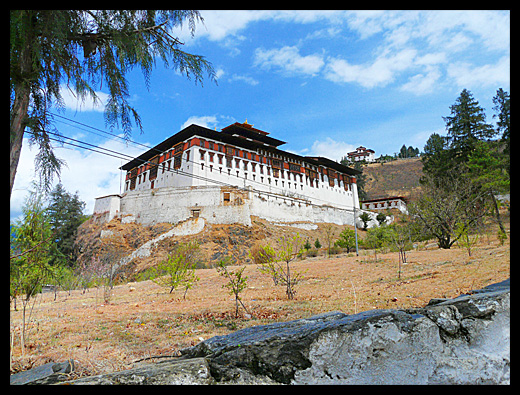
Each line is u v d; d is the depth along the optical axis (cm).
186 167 5500
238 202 5025
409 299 778
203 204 5016
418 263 1558
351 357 282
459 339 311
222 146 5862
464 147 4950
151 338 635
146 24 462
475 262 1263
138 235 4894
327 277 1491
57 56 409
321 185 7519
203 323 760
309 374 276
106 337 651
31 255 847
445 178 4197
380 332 291
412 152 16612
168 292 1516
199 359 278
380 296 863
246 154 6219
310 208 6550
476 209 2784
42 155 438
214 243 4503
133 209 5356
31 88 416
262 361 283
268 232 5066
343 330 288
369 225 7512
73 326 767
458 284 861
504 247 1634
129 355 500
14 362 468
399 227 2564
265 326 373
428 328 303
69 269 1948
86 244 4828
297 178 6975
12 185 349
